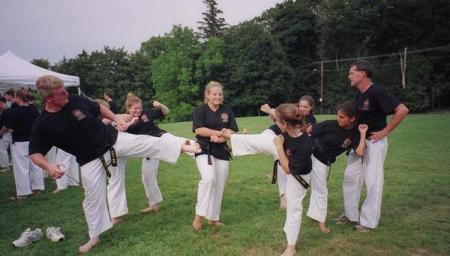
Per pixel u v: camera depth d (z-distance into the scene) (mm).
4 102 10562
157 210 5766
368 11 50438
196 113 4973
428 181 7082
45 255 4219
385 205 5680
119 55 65500
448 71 47500
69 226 5145
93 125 4309
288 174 4105
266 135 4945
